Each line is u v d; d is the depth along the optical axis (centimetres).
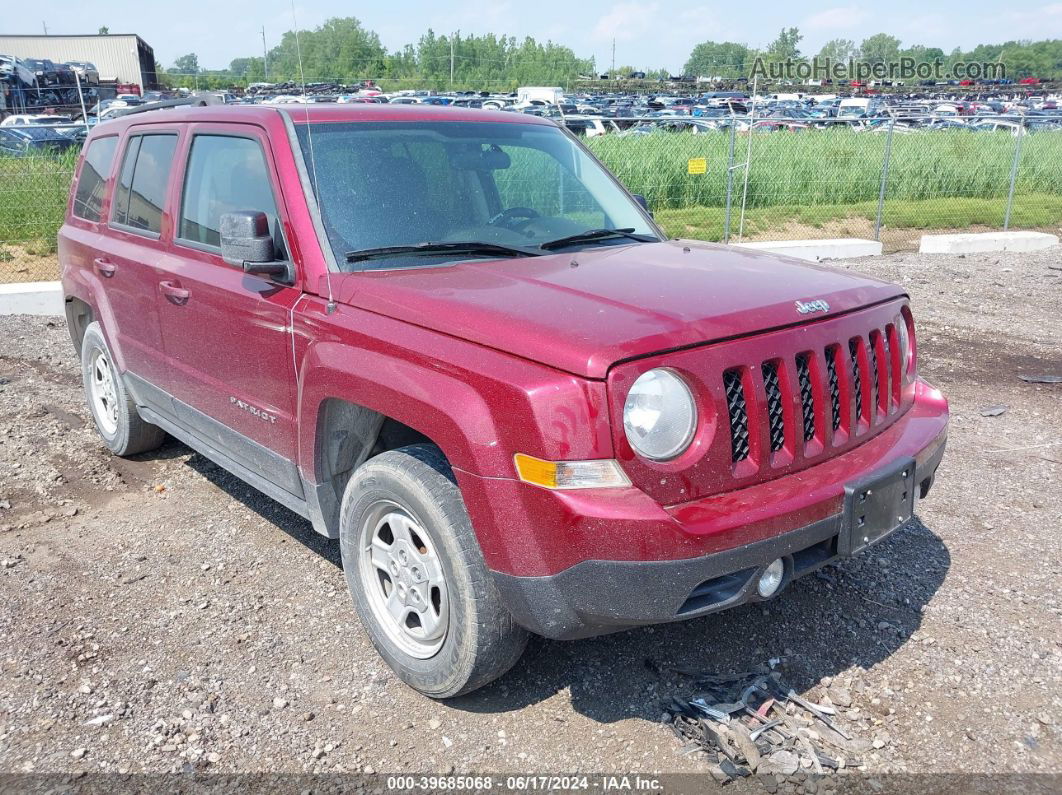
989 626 351
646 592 248
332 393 309
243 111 382
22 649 340
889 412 327
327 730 295
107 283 476
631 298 282
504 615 279
